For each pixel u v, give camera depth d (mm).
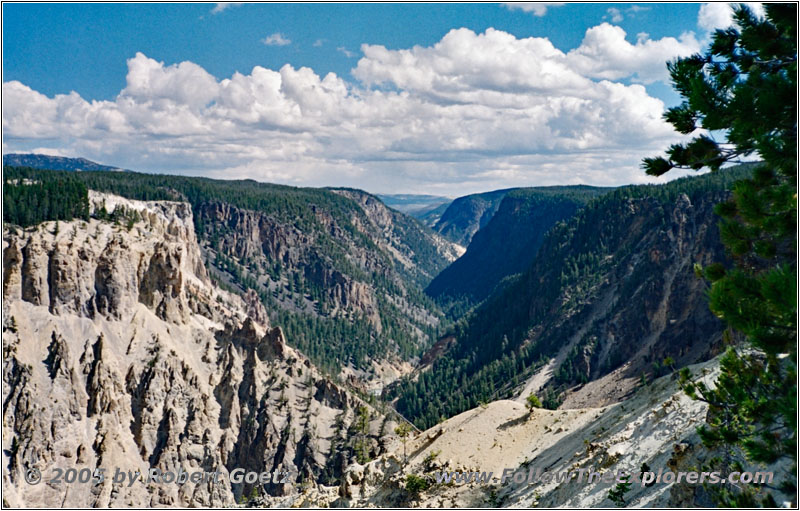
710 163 25609
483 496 77938
